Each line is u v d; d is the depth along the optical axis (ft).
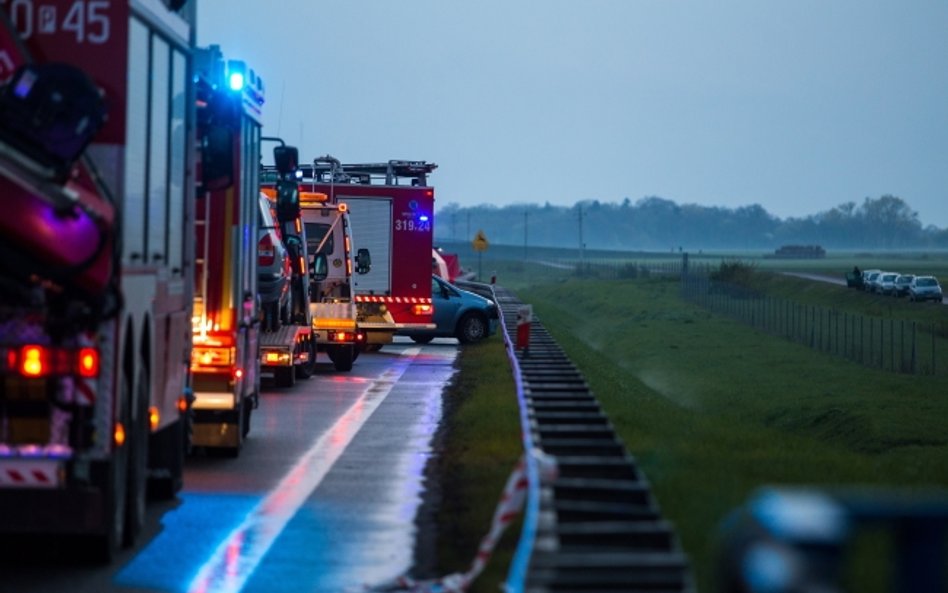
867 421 221.46
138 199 73.51
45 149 63.72
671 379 326.03
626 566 46.52
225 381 112.06
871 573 61.16
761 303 574.97
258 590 66.80
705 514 75.82
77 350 65.21
